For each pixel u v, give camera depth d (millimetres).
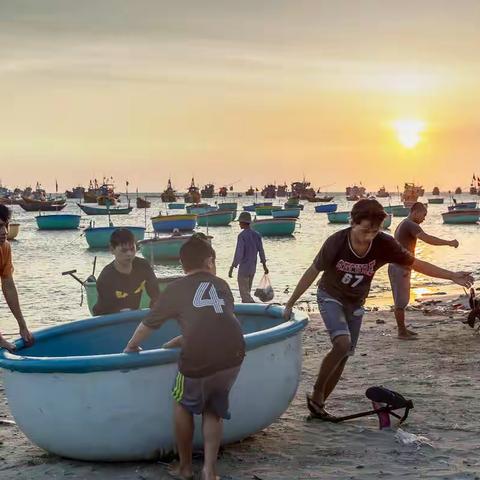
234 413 5113
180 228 48906
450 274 5781
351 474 4836
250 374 5117
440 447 5363
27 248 41156
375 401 5887
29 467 5156
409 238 9766
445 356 8844
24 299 19031
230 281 21719
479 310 10359
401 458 5137
